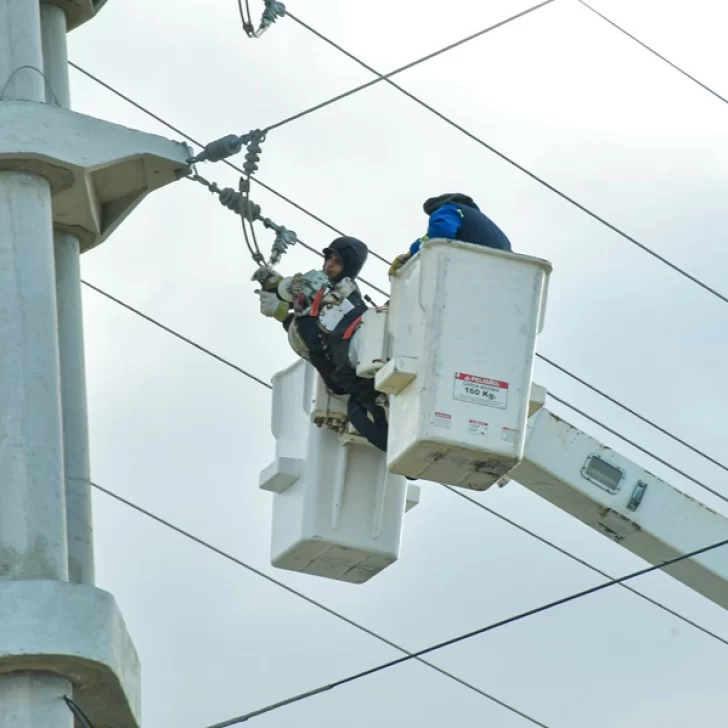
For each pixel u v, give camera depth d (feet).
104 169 81.46
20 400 74.23
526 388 78.89
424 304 79.00
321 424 87.30
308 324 84.79
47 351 75.56
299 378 91.04
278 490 90.22
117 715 75.51
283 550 89.45
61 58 88.74
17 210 78.18
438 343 78.33
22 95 80.38
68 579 76.89
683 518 104.99
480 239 81.30
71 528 80.53
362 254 86.38
